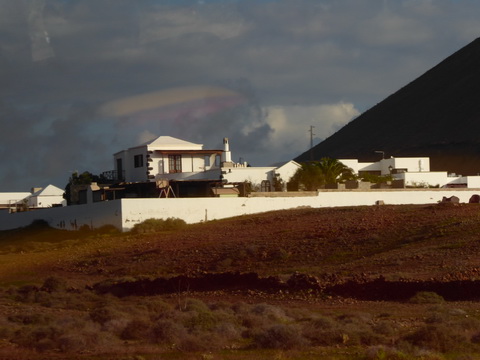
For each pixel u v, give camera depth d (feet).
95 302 233.35
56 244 377.71
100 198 469.57
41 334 151.94
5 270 315.99
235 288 241.35
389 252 261.24
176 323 155.63
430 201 451.12
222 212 401.49
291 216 366.43
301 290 225.35
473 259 230.27
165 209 388.78
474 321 153.69
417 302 198.59
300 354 132.87
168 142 492.54
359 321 162.81
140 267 292.40
